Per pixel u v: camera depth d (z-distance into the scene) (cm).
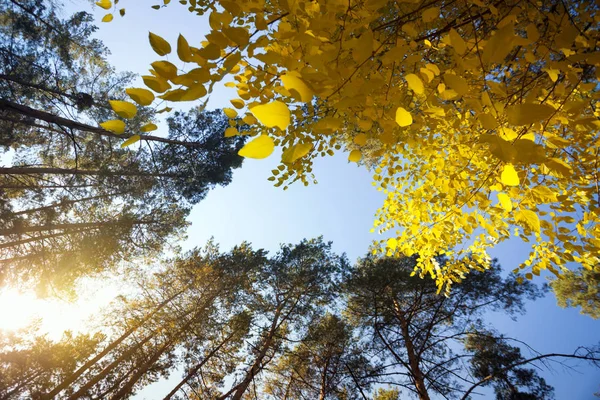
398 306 801
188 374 992
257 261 1329
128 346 1022
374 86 94
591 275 946
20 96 958
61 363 872
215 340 1106
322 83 90
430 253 318
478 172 238
